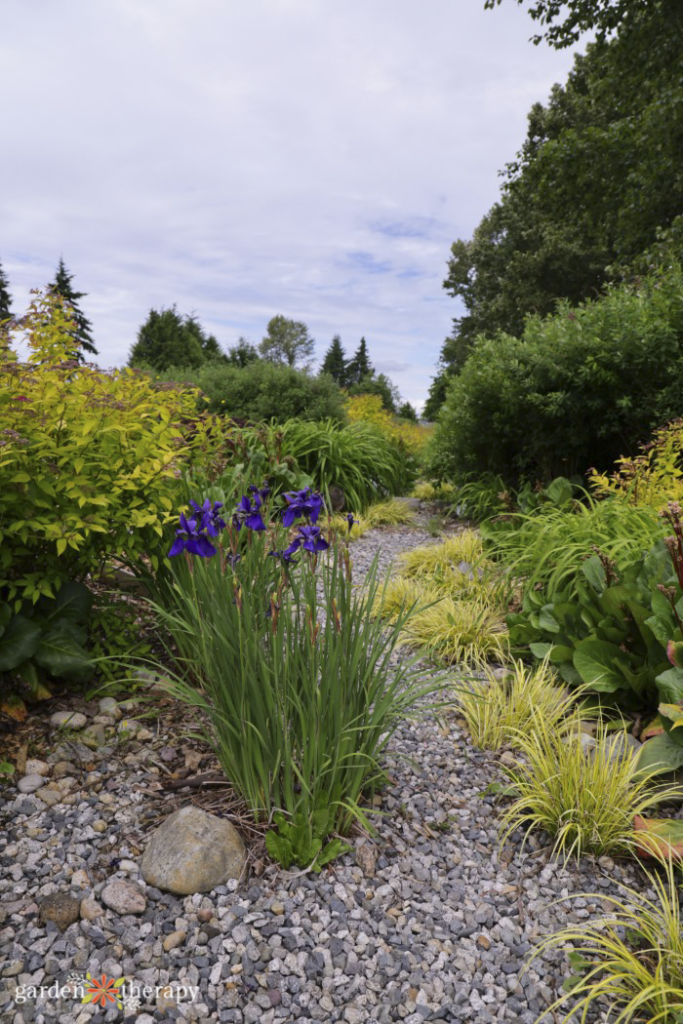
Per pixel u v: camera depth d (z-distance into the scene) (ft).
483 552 17.76
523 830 8.77
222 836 7.73
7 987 6.14
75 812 8.48
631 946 6.77
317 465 28.81
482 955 6.80
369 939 6.88
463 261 101.60
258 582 10.44
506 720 10.78
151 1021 5.88
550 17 41.55
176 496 12.05
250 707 8.12
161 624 12.28
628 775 8.61
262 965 6.51
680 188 40.29
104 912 6.99
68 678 10.59
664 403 21.61
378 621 9.03
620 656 11.05
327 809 7.95
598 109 57.82
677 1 37.40
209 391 40.57
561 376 23.26
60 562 11.01
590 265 68.85
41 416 9.93
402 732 10.86
